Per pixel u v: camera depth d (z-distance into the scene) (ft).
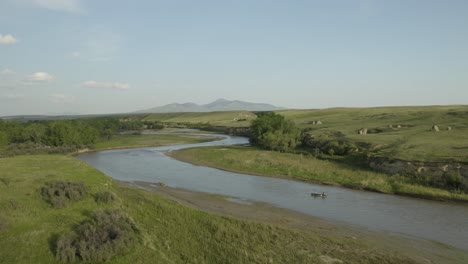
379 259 76.43
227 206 121.80
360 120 370.12
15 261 68.18
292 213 115.65
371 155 191.11
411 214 115.65
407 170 159.12
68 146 296.51
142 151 302.45
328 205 126.93
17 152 263.49
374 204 128.67
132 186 153.58
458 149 167.53
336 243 84.89
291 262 73.41
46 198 102.42
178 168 210.59
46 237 77.87
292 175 184.34
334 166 194.08
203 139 411.34
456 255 81.51
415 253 81.82
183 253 76.48
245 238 84.43
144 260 70.79
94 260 68.74
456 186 140.46
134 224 87.81
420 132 236.02
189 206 117.80
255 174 191.52
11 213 89.51
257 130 327.06
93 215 90.58
